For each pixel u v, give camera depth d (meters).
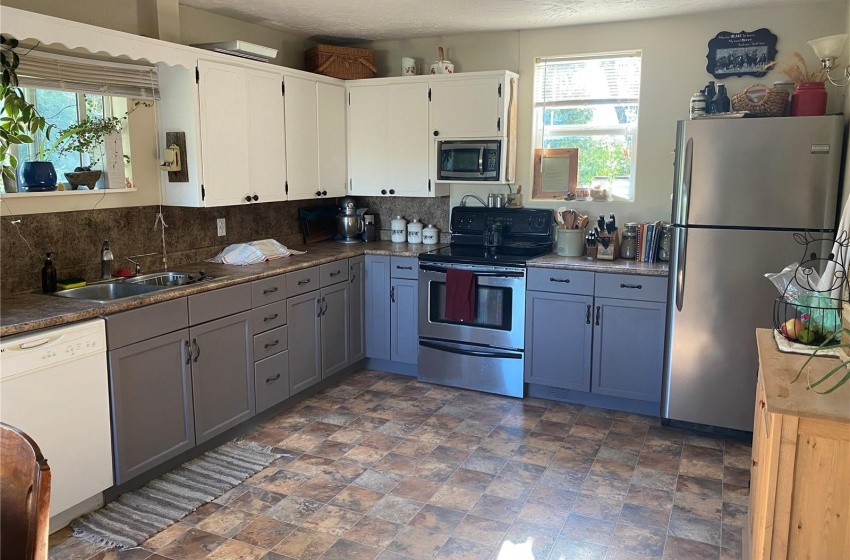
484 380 4.32
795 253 3.27
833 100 3.65
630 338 3.86
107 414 2.76
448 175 4.58
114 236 3.47
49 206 3.12
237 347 3.49
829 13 3.71
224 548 2.56
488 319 4.25
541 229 4.50
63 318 2.56
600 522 2.76
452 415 3.94
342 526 2.72
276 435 3.63
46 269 3.02
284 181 4.27
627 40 4.20
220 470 3.20
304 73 4.38
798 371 1.94
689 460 3.34
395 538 2.63
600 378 3.98
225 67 3.72
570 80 4.46
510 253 4.41
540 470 3.22
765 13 3.83
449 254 4.36
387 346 4.66
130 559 2.47
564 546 2.58
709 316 3.49
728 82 3.99
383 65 5.01
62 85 3.07
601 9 3.86
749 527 2.38
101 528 2.67
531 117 4.56
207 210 4.07
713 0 3.64
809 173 3.19
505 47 4.57
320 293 4.17
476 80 4.39
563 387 4.09
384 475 3.17
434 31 4.56
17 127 2.80
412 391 4.36
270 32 4.50
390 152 4.76
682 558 2.50
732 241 3.37
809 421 1.63
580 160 4.53
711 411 3.58
